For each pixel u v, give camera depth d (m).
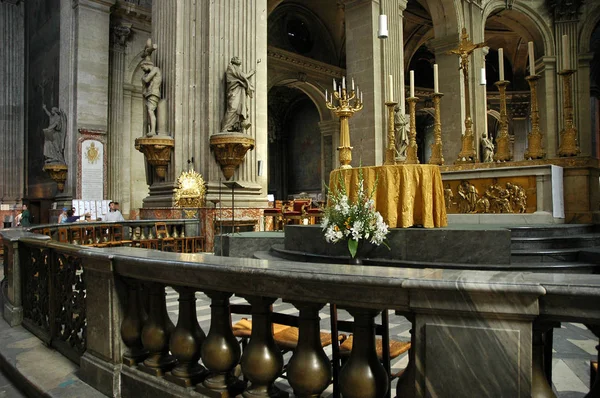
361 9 15.91
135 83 19.44
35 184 20.81
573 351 3.97
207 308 5.87
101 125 17.41
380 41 16.00
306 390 2.13
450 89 20.27
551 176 7.97
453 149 20.05
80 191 16.73
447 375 1.68
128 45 19.17
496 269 5.18
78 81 16.91
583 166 8.12
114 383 2.98
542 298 1.56
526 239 6.29
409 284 1.73
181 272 2.56
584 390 3.11
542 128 25.11
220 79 11.47
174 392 2.58
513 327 1.59
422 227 6.02
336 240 4.81
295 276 2.01
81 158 16.84
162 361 2.86
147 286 2.89
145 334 2.86
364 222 4.71
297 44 25.98
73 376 3.42
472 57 20.64
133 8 18.78
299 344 2.17
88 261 3.30
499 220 8.43
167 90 11.68
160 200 11.51
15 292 5.25
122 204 18.56
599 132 32.97
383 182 5.86
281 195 31.84
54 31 19.27
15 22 22.53
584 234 7.12
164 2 12.06
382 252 5.75
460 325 1.67
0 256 13.08
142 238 10.30
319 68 25.86
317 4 25.78
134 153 19.31
